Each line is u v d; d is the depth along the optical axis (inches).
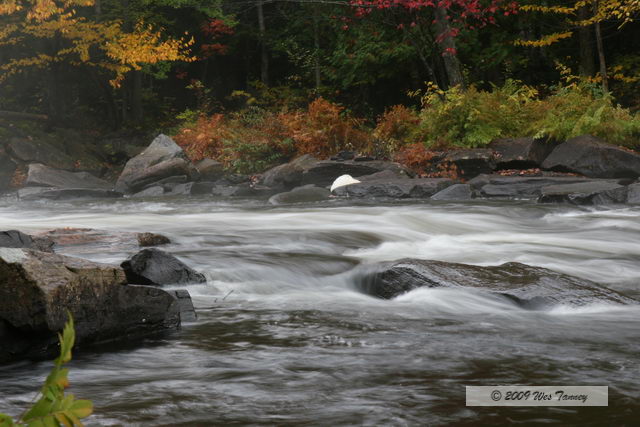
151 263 227.9
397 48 998.4
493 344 158.1
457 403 112.6
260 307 206.4
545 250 317.7
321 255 281.1
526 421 102.8
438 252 315.6
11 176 884.0
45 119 1059.9
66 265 162.9
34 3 941.8
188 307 190.1
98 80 1170.6
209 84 1509.6
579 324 180.9
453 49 826.8
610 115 728.3
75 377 131.8
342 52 1069.8
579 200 512.1
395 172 681.0
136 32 1034.1
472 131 733.3
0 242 270.1
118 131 1179.9
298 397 116.8
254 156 846.5
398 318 189.8
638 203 508.4
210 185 751.7
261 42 1376.7
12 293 150.9
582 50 955.3
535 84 1057.5
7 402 117.7
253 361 143.9
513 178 614.5
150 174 779.4
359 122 899.4
